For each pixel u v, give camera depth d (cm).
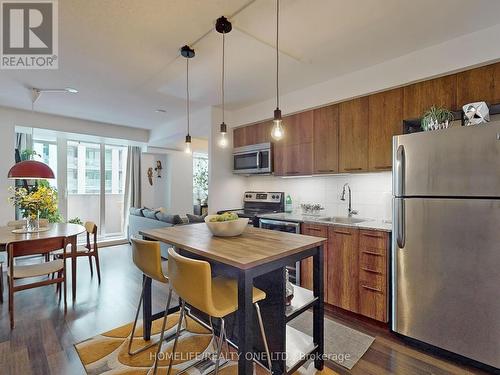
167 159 682
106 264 423
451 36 213
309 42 223
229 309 137
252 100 374
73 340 212
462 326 180
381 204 296
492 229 167
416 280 200
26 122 422
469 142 175
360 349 203
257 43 224
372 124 272
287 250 148
